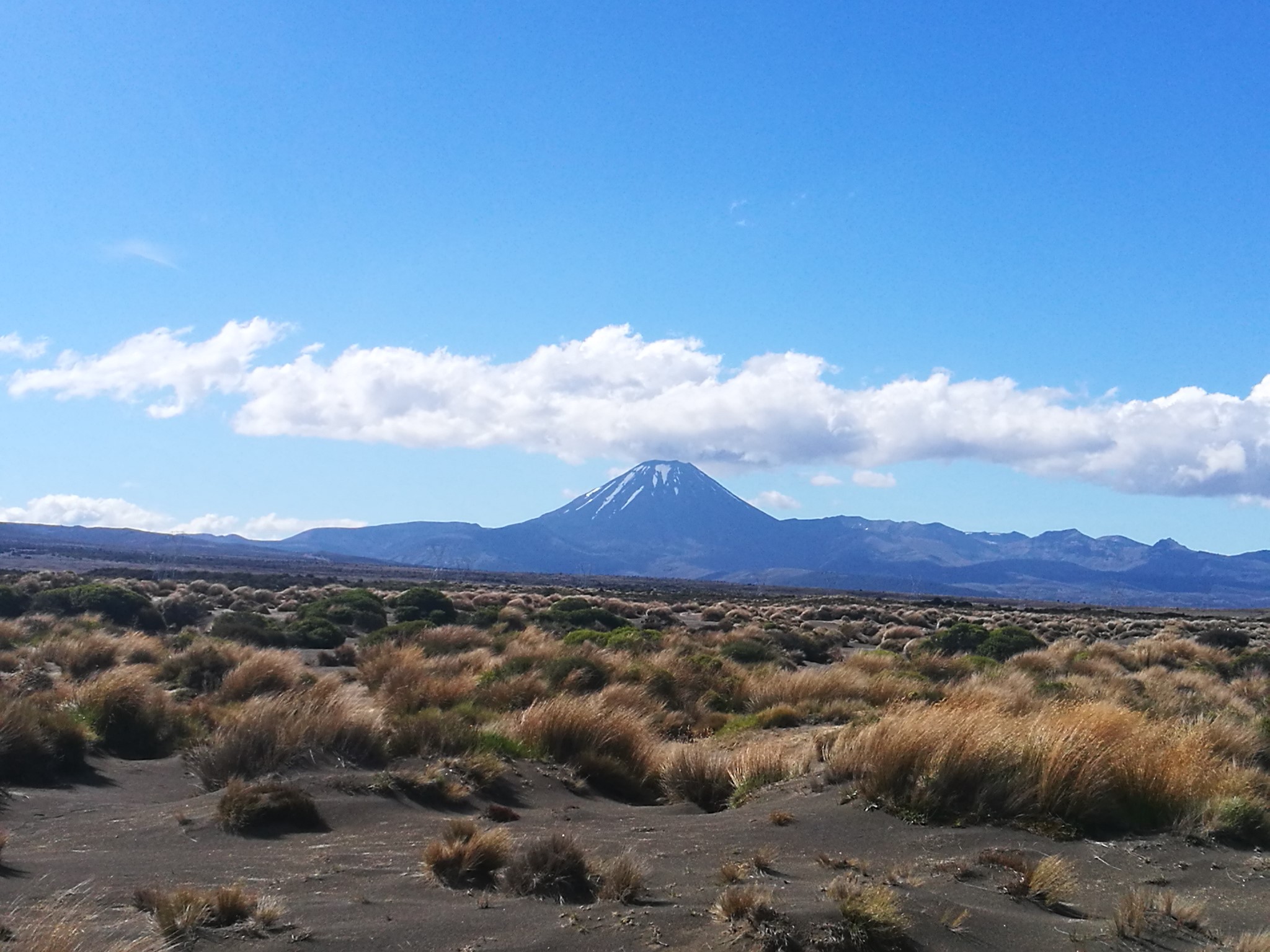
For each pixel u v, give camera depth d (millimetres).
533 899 7051
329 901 6965
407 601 42500
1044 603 139875
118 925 6324
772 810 10203
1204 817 9188
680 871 7973
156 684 19797
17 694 16016
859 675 21578
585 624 41438
